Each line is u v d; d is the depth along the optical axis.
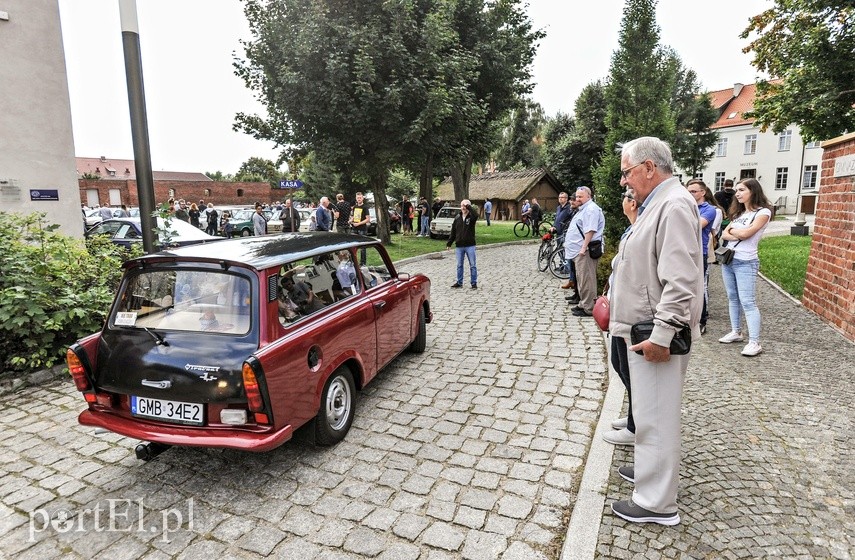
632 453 3.52
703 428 3.80
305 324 3.55
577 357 5.75
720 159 48.47
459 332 6.93
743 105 48.31
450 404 4.52
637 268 2.67
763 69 18.94
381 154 16.05
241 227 28.39
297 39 14.52
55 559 2.70
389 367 5.53
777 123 17.77
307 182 56.38
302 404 3.38
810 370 4.95
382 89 15.10
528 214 22.94
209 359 3.10
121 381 3.27
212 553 2.71
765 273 10.80
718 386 4.58
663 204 2.56
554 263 11.56
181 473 3.51
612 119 10.70
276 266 3.41
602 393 4.70
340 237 4.73
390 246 18.34
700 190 6.20
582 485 3.13
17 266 5.42
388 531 2.84
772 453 3.44
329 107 15.15
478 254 16.52
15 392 5.00
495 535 2.78
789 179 44.19
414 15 16.52
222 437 3.05
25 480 3.46
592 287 7.53
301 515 3.01
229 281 3.28
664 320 2.43
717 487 3.07
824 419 3.91
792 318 6.96
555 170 41.59
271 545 2.75
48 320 5.23
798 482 3.11
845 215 6.18
